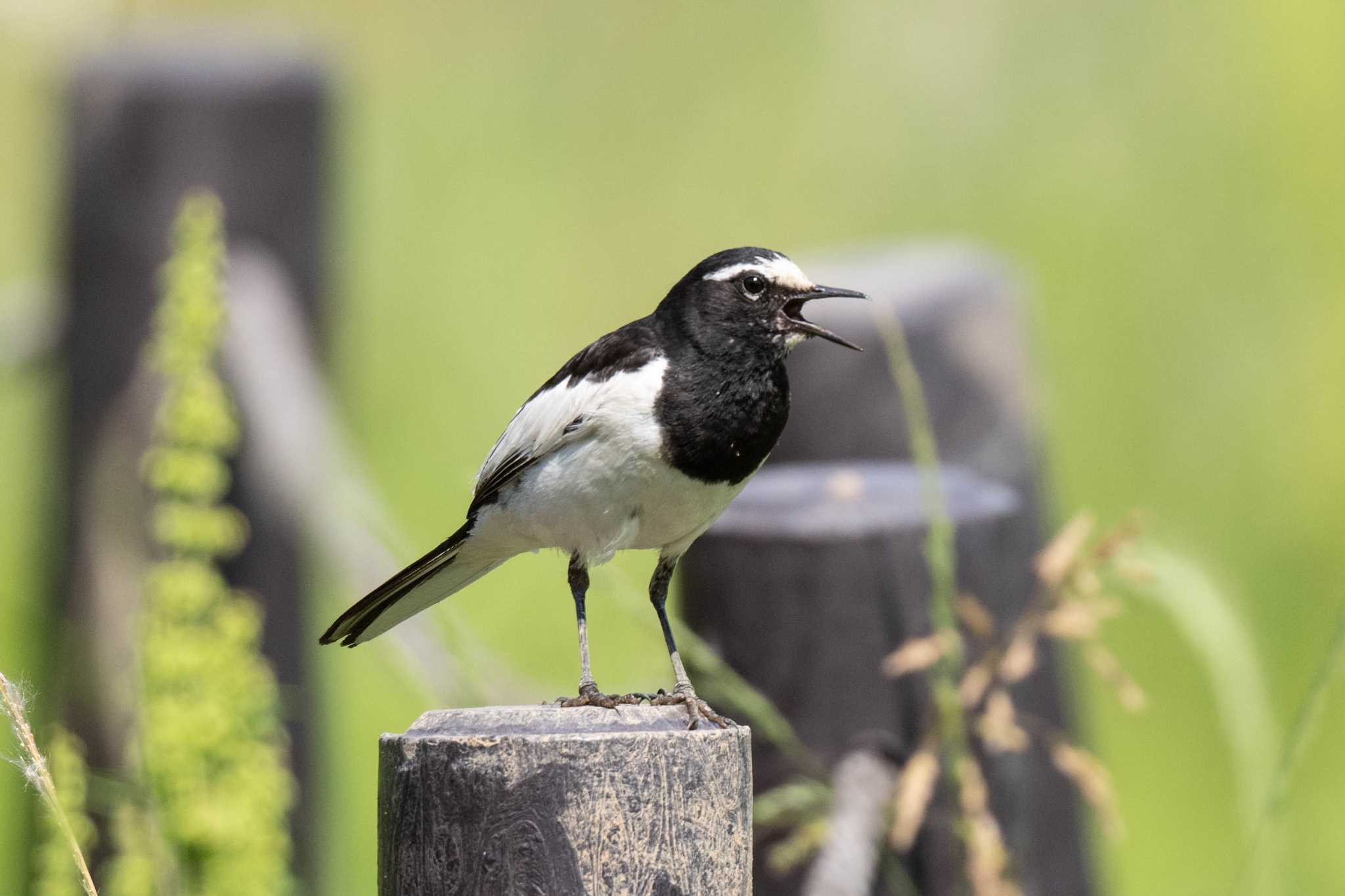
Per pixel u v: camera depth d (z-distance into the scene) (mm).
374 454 16922
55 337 10016
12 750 9461
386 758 4918
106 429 9852
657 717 5066
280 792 7676
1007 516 7805
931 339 8352
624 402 7383
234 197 9938
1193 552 14750
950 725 6984
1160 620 13898
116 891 7367
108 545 9758
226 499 9422
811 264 9211
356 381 14180
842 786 7234
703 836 4773
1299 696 13344
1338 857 11352
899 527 7434
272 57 10164
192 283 8211
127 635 9609
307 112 10195
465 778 4750
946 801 7305
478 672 8531
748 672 7551
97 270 9906
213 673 7523
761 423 7531
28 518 16328
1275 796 7445
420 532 16219
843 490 7539
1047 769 8047
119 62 9969
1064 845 8125
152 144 9875
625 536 7633
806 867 7426
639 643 10703
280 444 9352
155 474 8047
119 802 7582
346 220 11617
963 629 7520
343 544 9461
